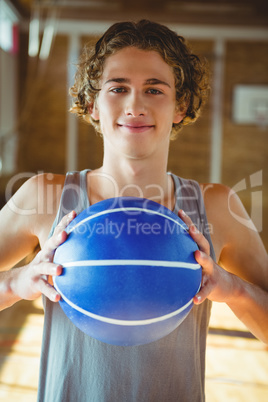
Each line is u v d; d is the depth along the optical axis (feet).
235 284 2.39
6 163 26.71
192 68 2.62
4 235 2.58
